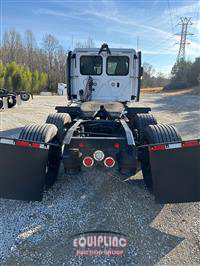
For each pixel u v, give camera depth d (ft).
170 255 6.88
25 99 49.85
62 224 8.21
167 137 9.41
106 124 12.38
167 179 8.27
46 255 6.85
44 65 166.40
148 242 7.42
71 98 17.61
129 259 6.75
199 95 91.35
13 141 8.38
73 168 9.32
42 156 8.48
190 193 8.36
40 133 9.60
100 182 11.51
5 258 6.70
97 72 17.04
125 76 17.11
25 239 7.46
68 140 9.16
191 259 6.72
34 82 124.06
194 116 35.42
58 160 11.22
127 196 10.18
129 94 17.43
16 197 8.66
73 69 17.08
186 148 8.11
